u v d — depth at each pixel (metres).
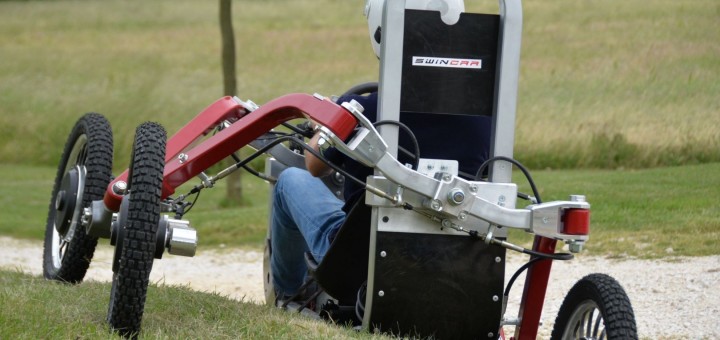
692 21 88.50
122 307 13.73
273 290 19.70
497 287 15.20
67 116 84.69
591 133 58.00
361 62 100.00
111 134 19.25
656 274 28.09
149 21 131.62
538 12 103.00
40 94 92.38
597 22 94.56
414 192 14.71
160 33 124.06
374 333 15.21
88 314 15.58
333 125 14.10
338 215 16.59
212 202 52.34
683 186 42.25
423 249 14.96
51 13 138.25
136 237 13.50
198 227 43.25
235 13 131.50
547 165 55.69
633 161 54.47
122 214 13.78
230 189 51.50
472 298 15.19
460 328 15.37
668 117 60.84
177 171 15.40
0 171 70.06
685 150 54.19
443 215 14.80
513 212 14.61
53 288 18.05
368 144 14.15
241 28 121.19
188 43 117.69
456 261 15.05
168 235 14.12
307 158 16.39
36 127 82.00
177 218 16.02
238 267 35.72
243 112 16.53
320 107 14.36
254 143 18.89
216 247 40.62
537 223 14.52
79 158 20.36
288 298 19.34
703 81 69.88
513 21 14.79
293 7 133.12
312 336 14.92
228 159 51.25
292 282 18.98
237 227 43.09
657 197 39.94
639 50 81.56
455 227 14.79
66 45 118.00
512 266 31.56
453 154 15.57
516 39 14.80
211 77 99.88
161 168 13.91
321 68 98.25
